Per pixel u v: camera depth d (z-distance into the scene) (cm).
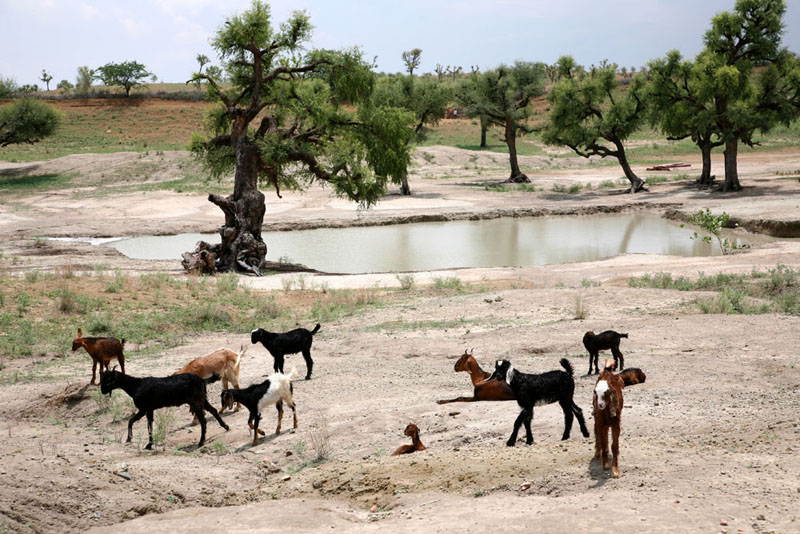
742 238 4525
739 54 6519
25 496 821
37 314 2395
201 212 5919
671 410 1124
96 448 1189
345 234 5144
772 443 871
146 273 3438
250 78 4075
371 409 1325
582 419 988
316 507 803
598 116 6994
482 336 2012
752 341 1720
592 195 6725
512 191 7138
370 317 2467
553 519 657
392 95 7356
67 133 10700
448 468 897
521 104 8000
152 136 10756
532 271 3544
